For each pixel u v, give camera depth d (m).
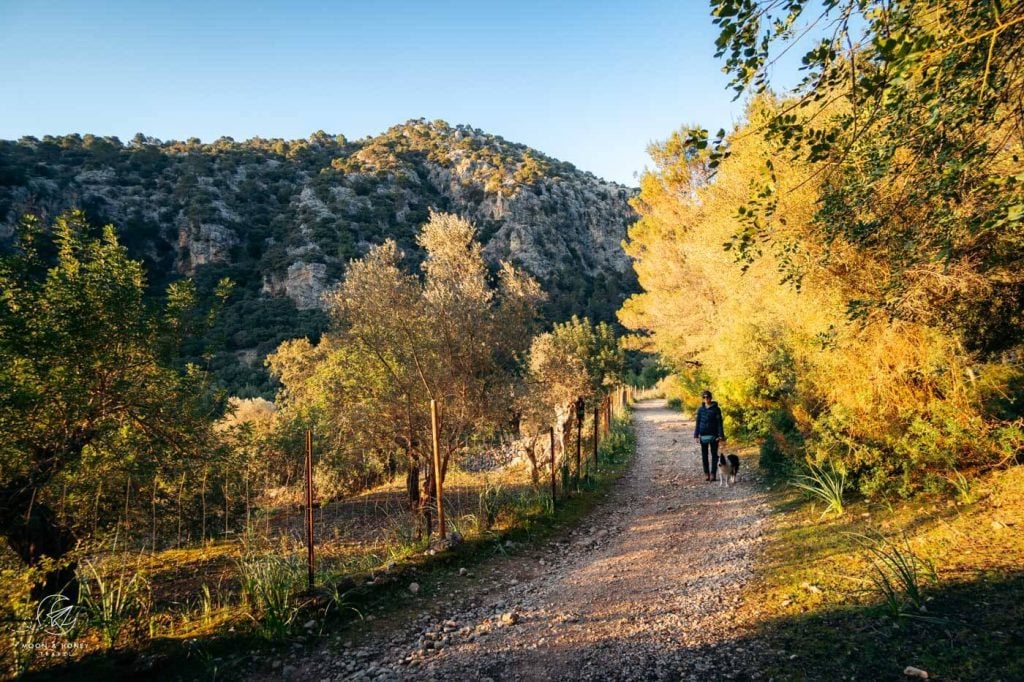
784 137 3.43
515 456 13.76
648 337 27.64
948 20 2.93
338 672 3.93
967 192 3.66
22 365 5.31
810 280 6.87
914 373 6.20
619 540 7.22
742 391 13.15
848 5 3.04
